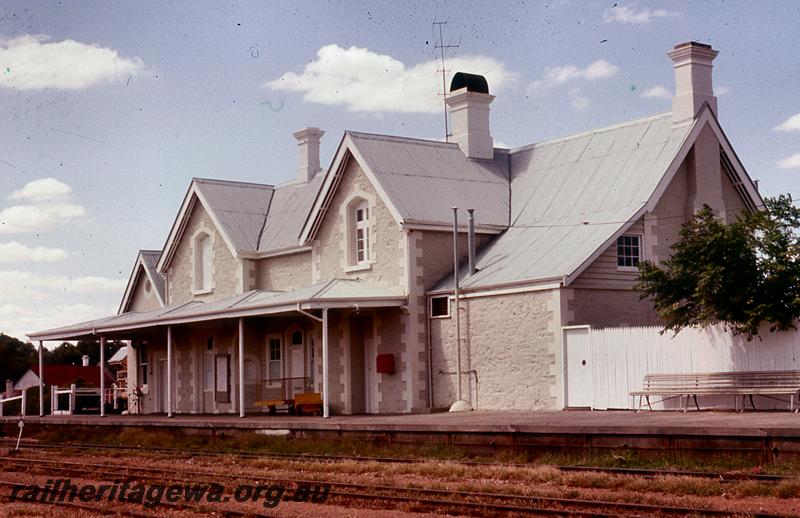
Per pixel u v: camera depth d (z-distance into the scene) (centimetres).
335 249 3350
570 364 2683
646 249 2848
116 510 1666
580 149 3256
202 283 3981
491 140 3488
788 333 2286
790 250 2284
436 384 3050
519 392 2802
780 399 2319
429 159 3331
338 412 3250
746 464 1689
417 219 3067
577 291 2720
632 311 2816
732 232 2350
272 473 2047
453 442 2153
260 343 3650
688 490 1555
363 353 3259
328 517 1495
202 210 3953
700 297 2344
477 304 2945
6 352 8062
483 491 1634
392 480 1830
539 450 1994
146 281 4428
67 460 2630
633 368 2553
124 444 2984
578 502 1476
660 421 2064
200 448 2692
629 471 1723
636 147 3047
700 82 2958
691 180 2936
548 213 3111
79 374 5953
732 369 2373
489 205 3250
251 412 3597
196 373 3894
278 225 3806
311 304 2923
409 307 3058
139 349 4334
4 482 2119
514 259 2969
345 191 3309
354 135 3266
